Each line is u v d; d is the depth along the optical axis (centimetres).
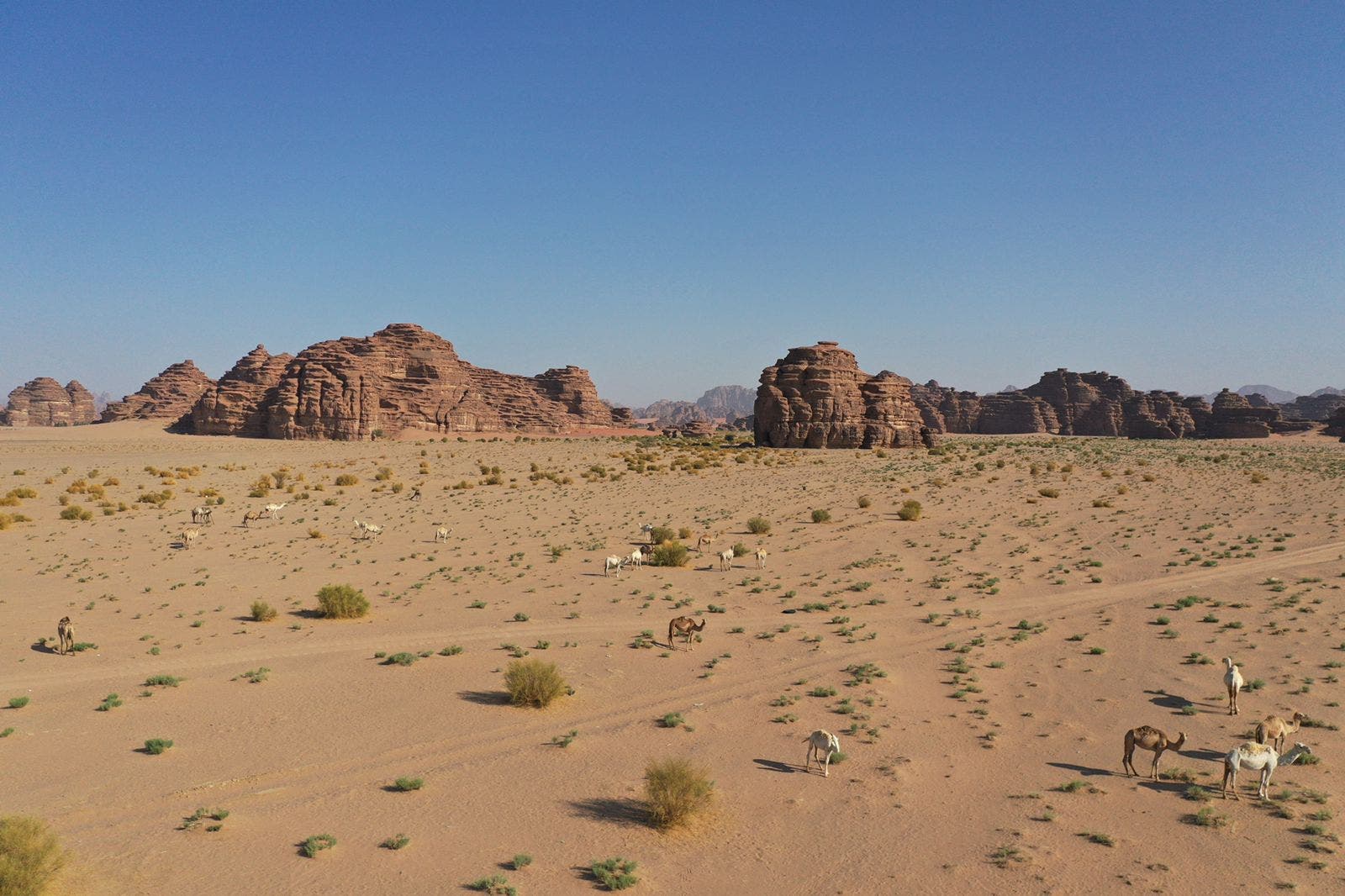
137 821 1667
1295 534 5294
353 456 13800
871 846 1598
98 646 3139
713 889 1441
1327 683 2480
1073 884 1436
